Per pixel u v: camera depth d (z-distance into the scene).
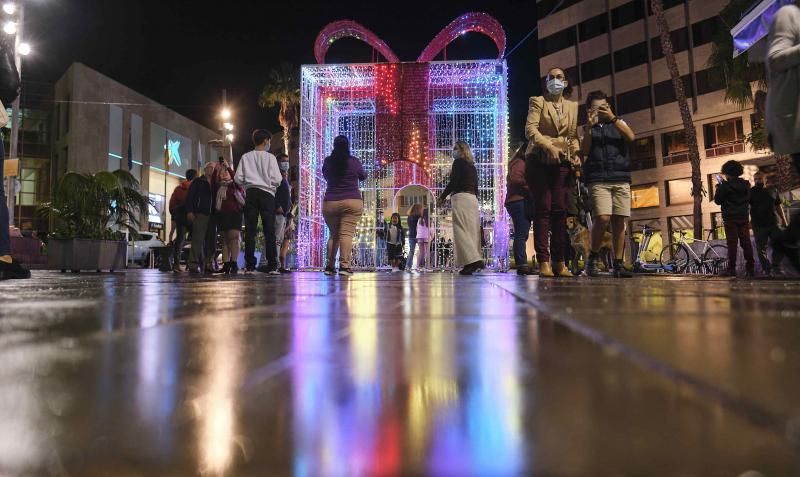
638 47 32.28
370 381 0.58
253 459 0.35
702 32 29.47
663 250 10.45
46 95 39.06
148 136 41.72
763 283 3.75
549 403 0.47
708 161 28.77
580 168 5.73
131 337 0.96
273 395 0.52
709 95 28.91
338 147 6.55
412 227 14.16
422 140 15.50
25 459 0.36
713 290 2.63
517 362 0.68
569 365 0.64
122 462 0.36
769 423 0.39
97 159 36.31
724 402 0.45
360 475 0.32
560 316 1.30
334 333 1.03
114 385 0.57
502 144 14.88
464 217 6.53
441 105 15.47
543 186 5.53
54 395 0.53
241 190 7.82
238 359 0.73
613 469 0.32
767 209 6.66
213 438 0.40
